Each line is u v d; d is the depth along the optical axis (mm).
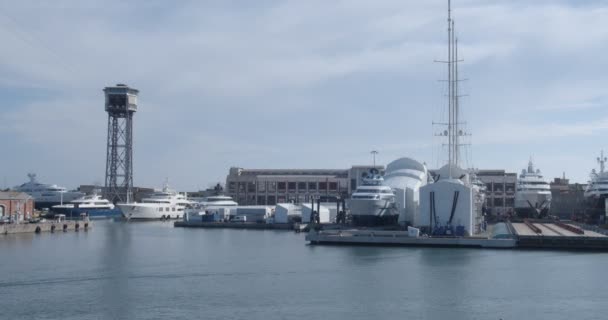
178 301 63312
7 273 79812
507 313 58312
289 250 108188
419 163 161125
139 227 187625
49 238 134875
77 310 59500
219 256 99438
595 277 75688
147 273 80688
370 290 68500
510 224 163750
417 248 108562
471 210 119062
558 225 158875
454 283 72125
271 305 61469
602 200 173875
